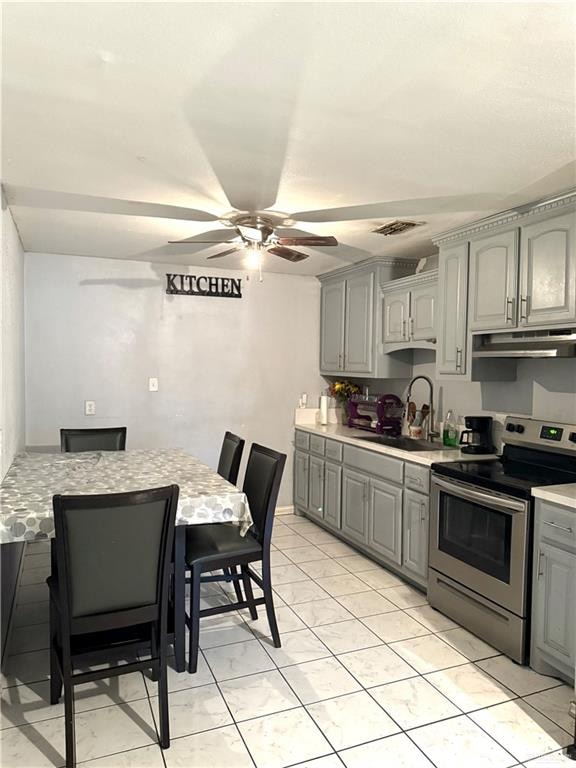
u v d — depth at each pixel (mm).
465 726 2059
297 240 2879
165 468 3008
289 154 2154
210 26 1350
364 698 2229
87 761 1845
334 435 4324
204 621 2934
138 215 3041
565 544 2258
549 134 1956
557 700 2230
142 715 2102
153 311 4512
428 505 3184
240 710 2139
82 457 3352
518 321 2807
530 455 3008
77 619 1850
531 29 1336
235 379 4844
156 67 1542
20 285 3758
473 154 2141
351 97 1695
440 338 3396
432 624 2906
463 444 3570
